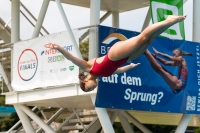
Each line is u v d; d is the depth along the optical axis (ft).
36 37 71.41
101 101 63.10
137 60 66.95
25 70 73.20
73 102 76.07
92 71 36.47
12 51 76.13
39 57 70.85
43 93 70.79
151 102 68.13
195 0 77.77
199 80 73.26
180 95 71.15
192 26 78.23
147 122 112.37
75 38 65.62
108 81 63.46
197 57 73.26
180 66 71.26
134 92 66.23
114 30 64.54
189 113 72.38
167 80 69.72
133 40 33.55
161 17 71.72
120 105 64.75
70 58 36.27
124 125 87.35
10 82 77.46
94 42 64.23
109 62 35.53
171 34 71.82
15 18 80.28
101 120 64.03
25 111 77.41
